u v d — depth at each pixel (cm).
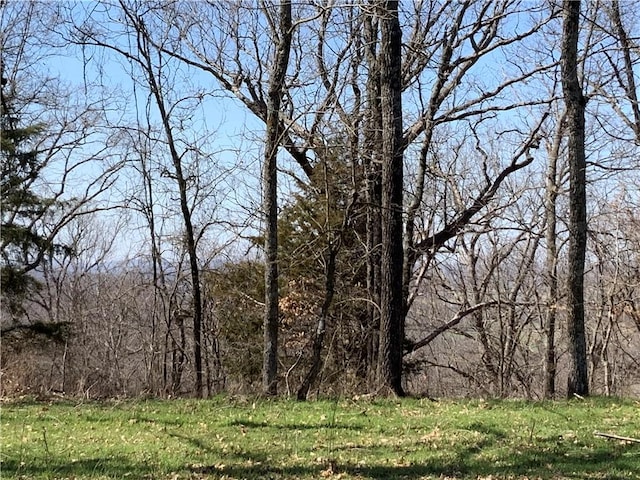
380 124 1510
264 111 1881
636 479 684
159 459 740
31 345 1534
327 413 1068
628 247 2197
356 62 1541
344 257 1683
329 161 1429
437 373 2669
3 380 1371
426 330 2308
